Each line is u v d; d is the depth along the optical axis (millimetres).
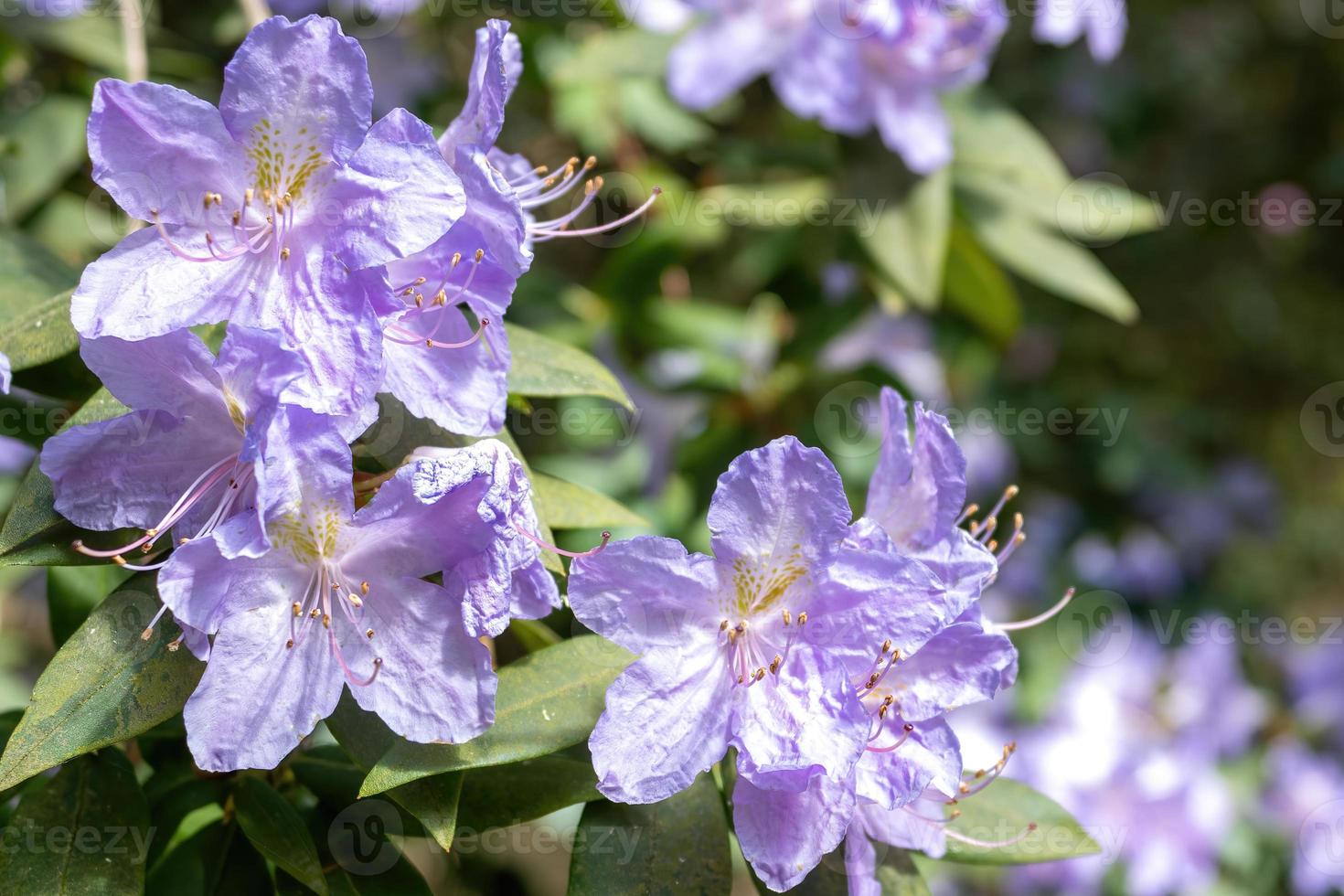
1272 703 884
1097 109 1015
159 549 459
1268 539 1184
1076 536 1018
